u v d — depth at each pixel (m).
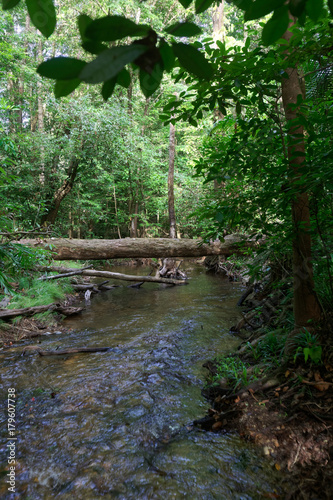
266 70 1.68
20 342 4.21
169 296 6.99
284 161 1.89
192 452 2.05
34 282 6.05
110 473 1.91
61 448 2.13
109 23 0.30
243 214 2.26
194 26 0.34
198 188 12.34
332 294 2.52
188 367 3.28
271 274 4.75
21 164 9.65
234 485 1.79
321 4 0.35
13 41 8.69
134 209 17.45
